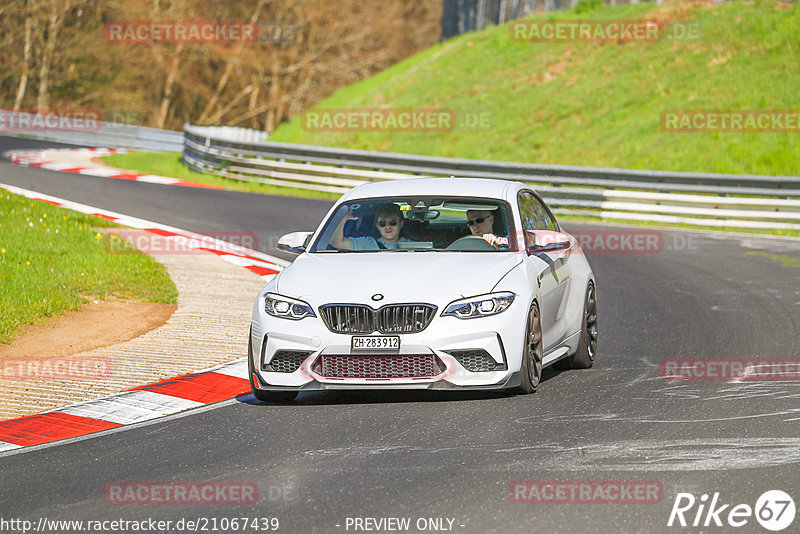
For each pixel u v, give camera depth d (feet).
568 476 69.87
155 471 74.64
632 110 368.68
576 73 410.11
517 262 97.30
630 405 91.20
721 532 59.11
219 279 171.12
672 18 419.33
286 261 191.21
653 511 62.54
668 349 119.96
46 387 103.86
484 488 67.62
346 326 91.04
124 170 366.43
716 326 133.80
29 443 84.43
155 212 252.01
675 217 260.01
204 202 275.80
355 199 106.42
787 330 129.59
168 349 121.39
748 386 98.73
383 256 99.25
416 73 474.08
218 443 82.12
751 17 399.65
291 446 80.28
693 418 86.12
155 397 99.55
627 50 412.98
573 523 60.70
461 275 93.50
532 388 95.66
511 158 365.81
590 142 356.18
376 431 83.87
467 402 93.20
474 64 453.58
